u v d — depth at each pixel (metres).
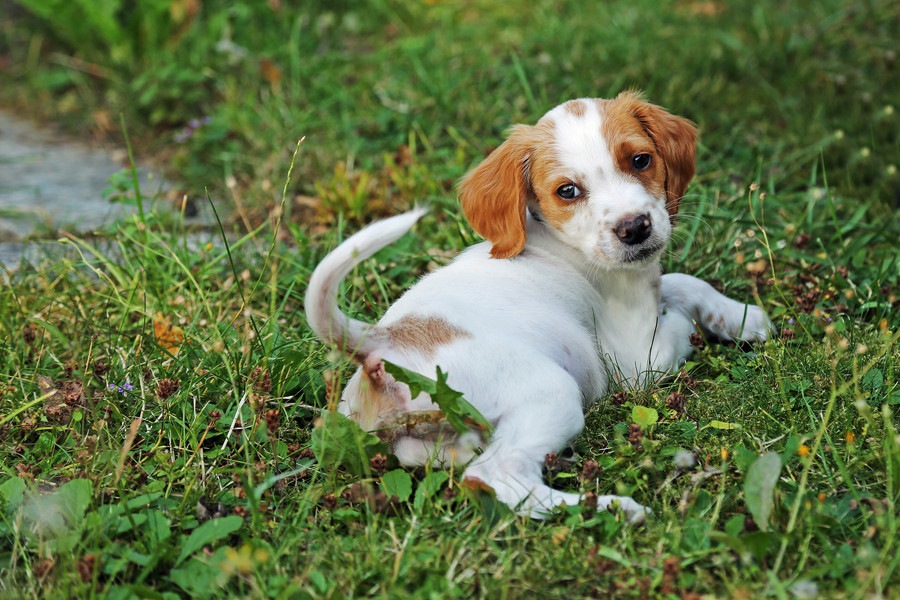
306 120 6.71
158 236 5.08
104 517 3.12
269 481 3.17
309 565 2.95
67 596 2.79
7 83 8.74
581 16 8.00
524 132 3.87
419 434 3.32
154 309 4.54
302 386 3.99
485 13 8.59
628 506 3.09
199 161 6.73
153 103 7.55
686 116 6.35
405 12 8.74
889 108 6.01
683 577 2.79
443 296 3.58
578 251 3.87
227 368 3.84
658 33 7.53
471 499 3.11
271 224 5.71
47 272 5.03
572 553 2.94
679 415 3.60
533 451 3.26
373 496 3.15
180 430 3.71
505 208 3.82
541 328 3.59
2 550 3.15
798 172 5.82
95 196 6.39
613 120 3.78
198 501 3.24
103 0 8.05
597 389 3.80
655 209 3.71
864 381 3.66
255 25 8.36
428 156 6.02
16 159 7.14
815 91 6.60
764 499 2.87
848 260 4.72
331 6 8.91
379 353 3.33
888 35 7.27
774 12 7.83
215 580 2.85
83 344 4.25
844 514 2.99
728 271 4.72
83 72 8.34
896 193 5.45
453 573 2.86
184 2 8.20
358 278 4.79
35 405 3.91
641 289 3.92
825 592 2.71
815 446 3.03
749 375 3.81
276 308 4.68
